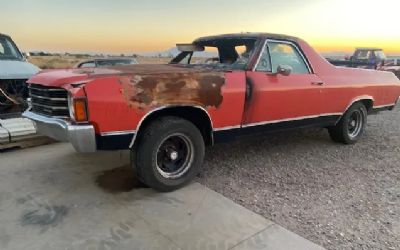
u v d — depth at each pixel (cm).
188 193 351
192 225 288
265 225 291
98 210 312
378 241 272
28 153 473
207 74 360
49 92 329
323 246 263
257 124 412
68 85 310
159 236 271
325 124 505
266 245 262
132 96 312
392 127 688
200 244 262
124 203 326
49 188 357
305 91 447
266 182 386
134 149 339
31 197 335
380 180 399
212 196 345
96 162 439
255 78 397
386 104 592
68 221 291
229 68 414
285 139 573
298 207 326
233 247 259
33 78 368
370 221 304
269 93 408
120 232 276
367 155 495
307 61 465
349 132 548
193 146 363
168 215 304
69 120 313
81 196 339
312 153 498
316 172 421
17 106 635
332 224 296
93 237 268
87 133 297
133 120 315
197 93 348
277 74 420
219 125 376
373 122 737
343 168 438
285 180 393
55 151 483
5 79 628
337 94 492
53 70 391
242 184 378
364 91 532
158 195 345
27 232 273
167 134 339
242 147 520
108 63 1161
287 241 268
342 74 506
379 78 567
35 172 401
